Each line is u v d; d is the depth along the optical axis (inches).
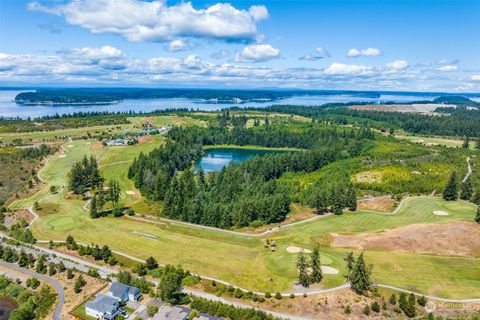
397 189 5580.7
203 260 3501.5
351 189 4960.6
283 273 3228.3
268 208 4638.3
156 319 2539.4
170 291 2800.2
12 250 3622.0
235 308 2672.2
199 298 2778.1
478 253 3516.2
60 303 2839.6
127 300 2859.3
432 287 3002.0
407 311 2694.4
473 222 4170.8
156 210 5019.7
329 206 5083.7
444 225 4087.1
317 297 2883.9
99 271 3326.8
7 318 2733.8
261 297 2896.2
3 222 4473.4
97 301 2716.5
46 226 4345.5
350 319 2659.9
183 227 4424.2
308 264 3161.9
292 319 2655.0
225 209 4658.0
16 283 3120.1
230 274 3235.7
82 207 5044.3
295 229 4340.6
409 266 3309.5
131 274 3248.0
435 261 3393.2
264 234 4239.7
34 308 2785.4
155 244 3870.6
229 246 3836.1
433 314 2699.3
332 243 3823.8
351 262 3174.2
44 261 3459.6
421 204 4987.7
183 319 2534.5
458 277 3137.3
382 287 3006.9
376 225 4320.9
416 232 3934.5
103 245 3836.1
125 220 4611.2
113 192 5137.8
